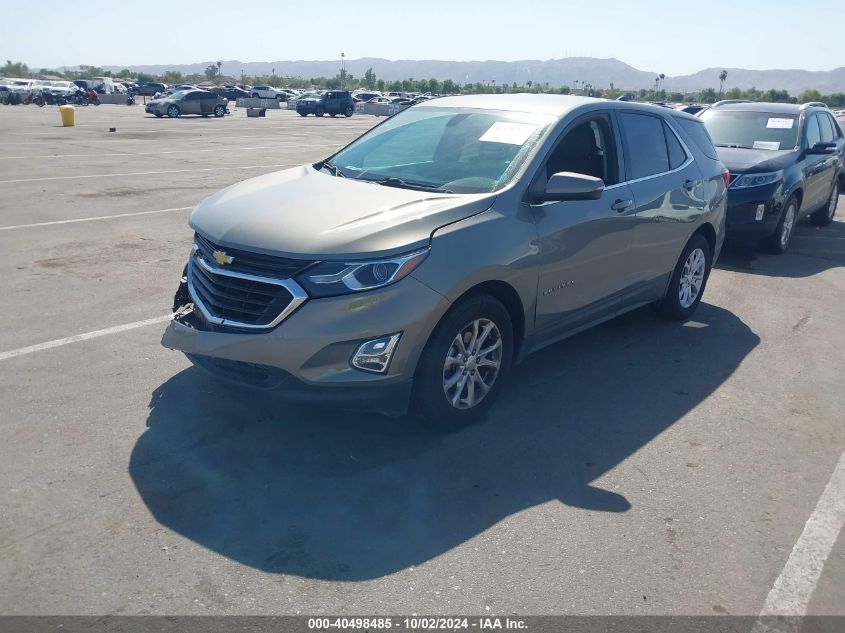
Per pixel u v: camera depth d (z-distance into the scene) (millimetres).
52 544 3395
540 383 5367
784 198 9352
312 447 4309
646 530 3666
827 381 5605
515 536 3572
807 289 8156
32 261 7938
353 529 3580
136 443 4273
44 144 20109
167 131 27125
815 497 4023
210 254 4258
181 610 3020
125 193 12312
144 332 5961
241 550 3398
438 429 4516
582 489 4008
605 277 5473
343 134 27953
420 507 3773
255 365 4012
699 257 6832
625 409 5000
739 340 6434
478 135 5199
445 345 4266
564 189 4586
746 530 3701
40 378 5066
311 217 4219
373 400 4086
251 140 23984
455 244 4211
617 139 5656
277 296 3936
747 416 4977
